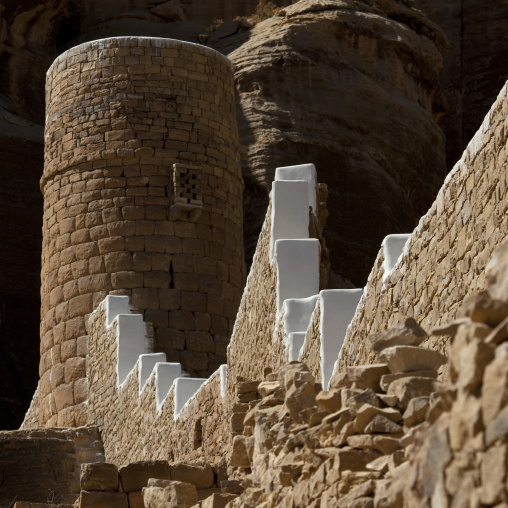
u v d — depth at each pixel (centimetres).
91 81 2608
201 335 2466
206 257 2530
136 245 2502
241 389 1249
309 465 640
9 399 3441
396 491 507
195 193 2538
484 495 392
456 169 810
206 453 1521
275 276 1327
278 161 3325
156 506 1087
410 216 3534
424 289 845
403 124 3516
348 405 616
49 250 2591
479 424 400
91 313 2467
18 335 3506
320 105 3447
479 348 407
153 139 2559
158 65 2602
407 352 626
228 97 2683
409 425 576
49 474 1994
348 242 3328
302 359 1183
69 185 2578
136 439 1938
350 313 1080
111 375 2194
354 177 3391
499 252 444
